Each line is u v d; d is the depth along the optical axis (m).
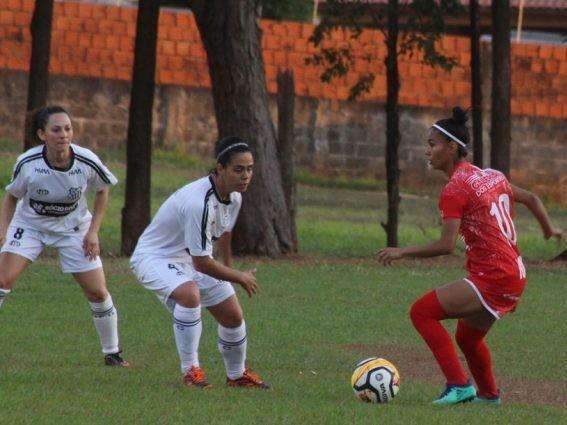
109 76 103.81
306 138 106.38
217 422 22.12
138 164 59.75
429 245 24.86
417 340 37.12
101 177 28.73
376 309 44.31
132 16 104.38
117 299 44.34
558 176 107.25
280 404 24.36
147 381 27.33
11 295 43.91
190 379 26.62
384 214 90.19
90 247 28.95
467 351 26.12
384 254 24.98
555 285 54.69
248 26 61.19
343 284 51.84
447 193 24.86
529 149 107.19
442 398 25.33
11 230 29.00
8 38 101.44
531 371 32.31
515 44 107.25
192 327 26.25
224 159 25.06
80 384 26.47
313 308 44.00
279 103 64.25
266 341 35.91
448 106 107.38
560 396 28.70
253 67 61.47
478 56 67.94
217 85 61.75
